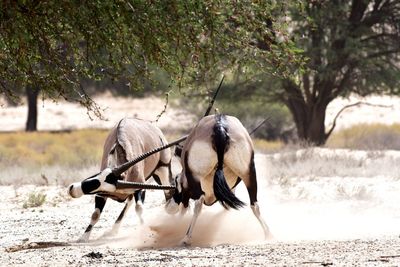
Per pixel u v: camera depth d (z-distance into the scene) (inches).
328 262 1274.6
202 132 1660.9
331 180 3110.2
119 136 1829.5
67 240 1863.9
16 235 1978.3
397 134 5625.0
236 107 5772.6
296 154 4072.3
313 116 5339.6
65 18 1525.6
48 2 1459.2
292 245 1576.0
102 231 2010.3
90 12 1481.3
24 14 1469.0
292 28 4739.2
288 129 6496.1
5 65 1667.1
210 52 1652.3
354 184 2960.1
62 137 6806.1
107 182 1678.2
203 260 1378.0
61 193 2871.6
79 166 3855.8
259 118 6269.7
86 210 2437.3
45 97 1844.2
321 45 4938.5
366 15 5374.0
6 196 2871.6
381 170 3336.6
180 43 1619.1
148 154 1727.4
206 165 1646.2
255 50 1692.9
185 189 1737.2
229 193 1606.8
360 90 5339.6
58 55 1653.5
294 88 5216.5
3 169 3752.5
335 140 5669.3
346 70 5438.0
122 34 1540.4
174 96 5821.9
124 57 1642.5
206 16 1560.0
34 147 6171.3
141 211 1923.0
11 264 1409.9
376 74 5226.4
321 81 5241.1
